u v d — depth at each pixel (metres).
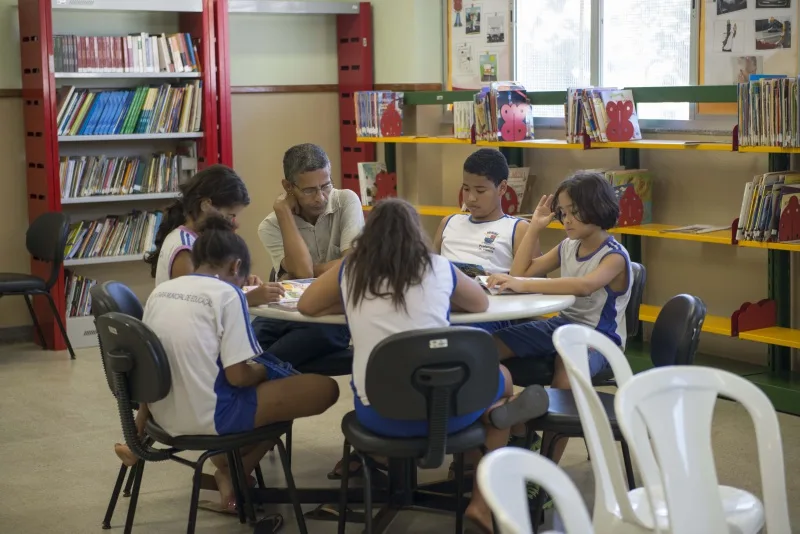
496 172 3.49
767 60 4.36
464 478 3.11
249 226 6.53
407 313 2.55
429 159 6.11
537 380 3.20
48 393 4.68
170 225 3.19
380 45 6.33
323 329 3.34
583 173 3.17
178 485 3.50
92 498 3.38
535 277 3.33
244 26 6.34
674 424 1.91
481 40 5.86
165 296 2.73
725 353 4.73
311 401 2.81
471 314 2.72
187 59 5.84
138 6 5.50
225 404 2.71
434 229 6.21
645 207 4.79
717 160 4.61
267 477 3.55
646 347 4.86
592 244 3.17
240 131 6.41
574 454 3.70
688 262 4.80
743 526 2.06
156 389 2.61
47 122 5.36
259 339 3.46
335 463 3.67
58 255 5.24
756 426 1.96
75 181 5.58
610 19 5.11
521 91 5.14
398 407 2.43
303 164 3.40
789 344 4.05
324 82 6.66
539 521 2.88
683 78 4.80
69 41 5.48
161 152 6.01
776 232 4.08
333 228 3.61
